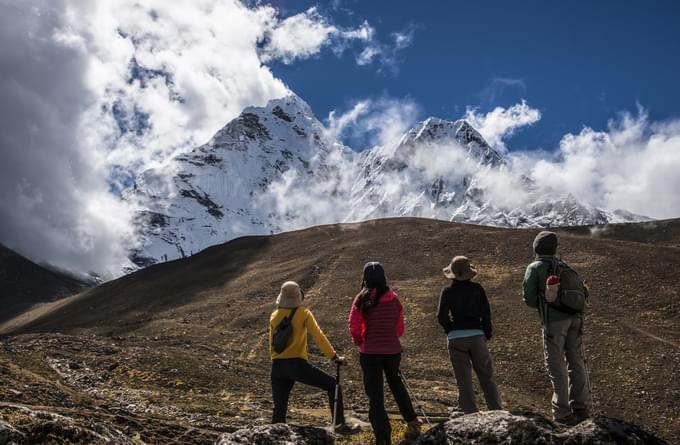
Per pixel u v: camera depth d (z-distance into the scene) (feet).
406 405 32.73
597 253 269.64
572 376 32.76
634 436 23.30
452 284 34.24
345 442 35.94
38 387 69.62
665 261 251.39
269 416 77.97
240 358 155.12
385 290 33.53
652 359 178.50
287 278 314.35
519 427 24.14
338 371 36.17
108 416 50.88
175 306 318.86
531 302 33.35
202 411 77.77
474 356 33.12
